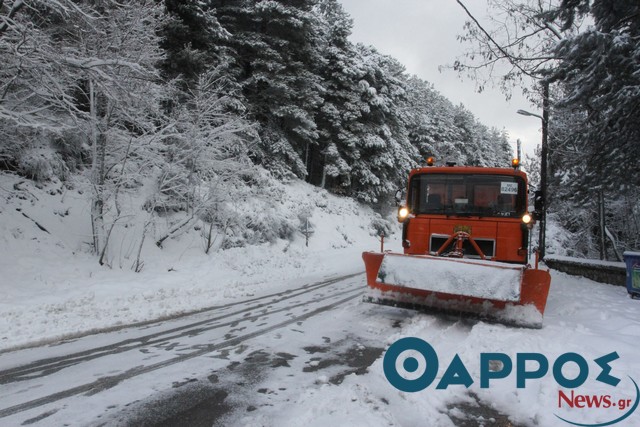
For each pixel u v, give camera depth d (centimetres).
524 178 734
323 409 353
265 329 628
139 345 546
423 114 4738
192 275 1150
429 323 630
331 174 2853
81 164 1256
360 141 3027
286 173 2495
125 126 1180
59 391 397
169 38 1692
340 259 1806
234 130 1355
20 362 480
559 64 958
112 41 1040
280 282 1156
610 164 1012
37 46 804
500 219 723
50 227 1083
